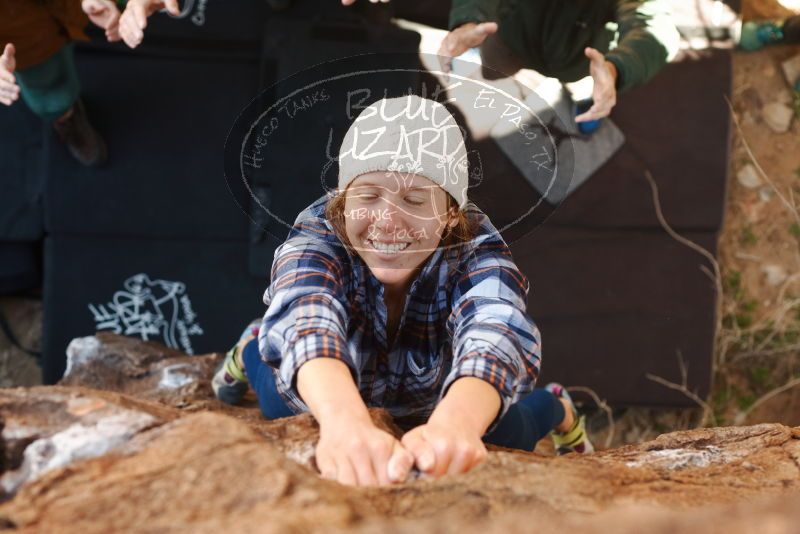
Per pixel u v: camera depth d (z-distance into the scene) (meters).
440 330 1.63
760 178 4.56
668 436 1.52
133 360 2.90
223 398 2.64
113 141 4.11
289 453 1.32
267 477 0.98
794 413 4.53
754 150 4.58
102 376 2.88
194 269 4.26
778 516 0.73
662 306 4.26
